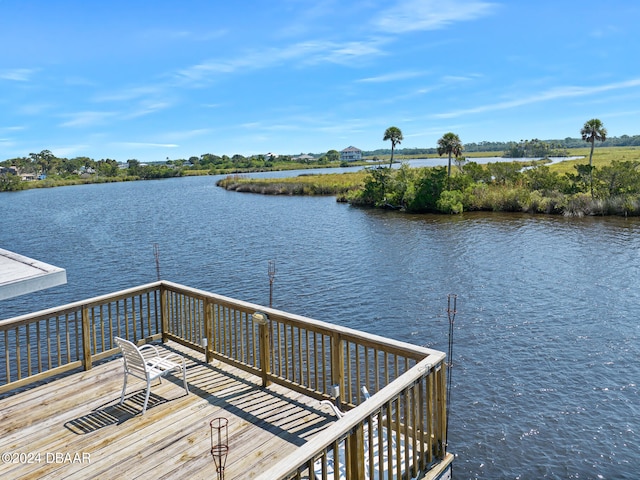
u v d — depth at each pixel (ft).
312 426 12.82
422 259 65.92
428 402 10.64
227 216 120.98
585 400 28.35
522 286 51.55
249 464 11.00
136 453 11.62
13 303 51.24
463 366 33.17
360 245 77.66
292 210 130.52
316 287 53.78
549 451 23.70
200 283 57.06
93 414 13.78
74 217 128.47
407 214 116.16
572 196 110.42
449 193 117.39
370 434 8.76
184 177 385.50
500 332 38.99
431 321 42.01
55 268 11.12
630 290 48.93
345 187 169.99
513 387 30.07
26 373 32.04
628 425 25.64
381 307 46.24
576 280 53.11
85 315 17.10
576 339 37.24
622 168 106.11
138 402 14.55
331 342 13.21
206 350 17.52
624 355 34.14
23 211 149.59
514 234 82.94
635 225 88.74
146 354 18.08
